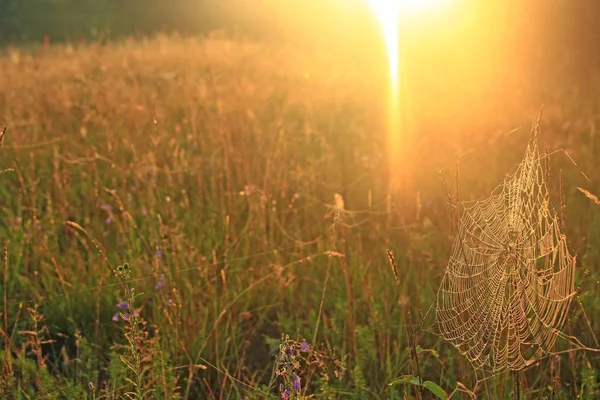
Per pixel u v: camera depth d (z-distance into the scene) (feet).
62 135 24.91
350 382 12.79
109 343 14.52
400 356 13.58
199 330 14.23
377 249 17.15
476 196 19.94
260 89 35.40
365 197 20.47
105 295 15.69
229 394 12.58
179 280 15.37
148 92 33.55
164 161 21.70
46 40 36.96
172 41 60.80
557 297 9.35
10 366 12.53
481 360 10.35
